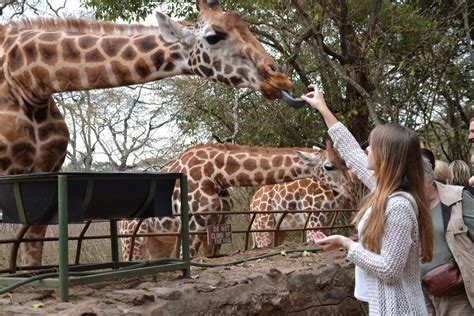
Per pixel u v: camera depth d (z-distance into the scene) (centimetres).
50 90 441
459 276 344
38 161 452
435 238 350
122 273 345
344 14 880
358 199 781
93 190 335
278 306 406
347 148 358
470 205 348
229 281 385
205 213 530
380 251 277
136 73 437
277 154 688
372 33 880
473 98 1100
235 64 436
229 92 980
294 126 1034
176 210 642
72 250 823
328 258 511
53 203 330
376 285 282
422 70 948
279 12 909
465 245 345
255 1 892
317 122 1023
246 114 1008
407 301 278
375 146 287
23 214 341
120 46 438
